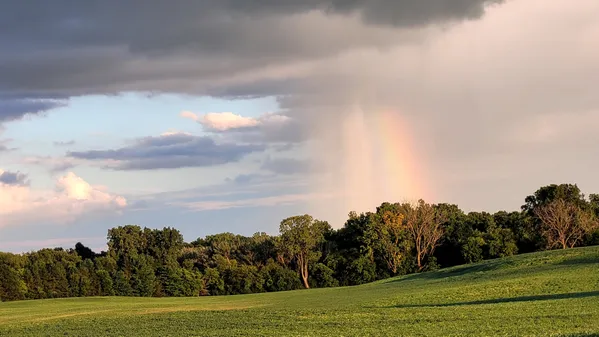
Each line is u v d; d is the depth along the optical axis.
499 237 126.62
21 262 127.25
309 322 44.53
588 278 57.84
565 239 129.50
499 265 84.31
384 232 135.75
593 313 38.97
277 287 136.00
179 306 77.12
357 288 97.50
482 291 58.12
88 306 83.19
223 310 60.00
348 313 48.84
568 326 34.62
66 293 127.31
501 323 37.47
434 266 133.00
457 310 45.69
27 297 123.62
